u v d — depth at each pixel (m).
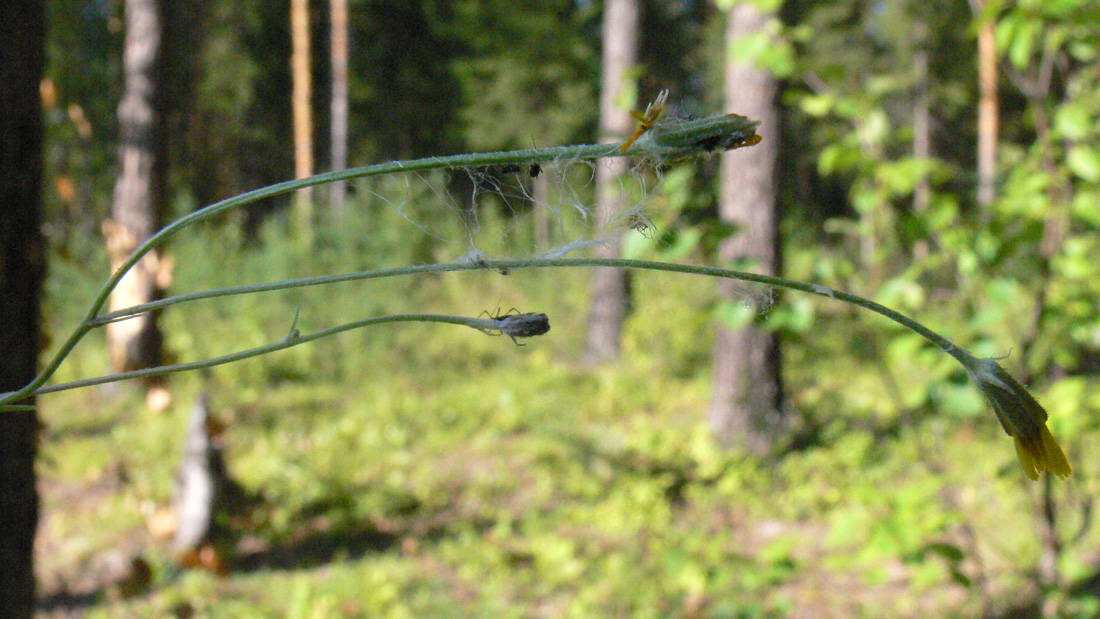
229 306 9.50
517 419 7.84
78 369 8.16
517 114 21.98
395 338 9.86
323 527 5.51
